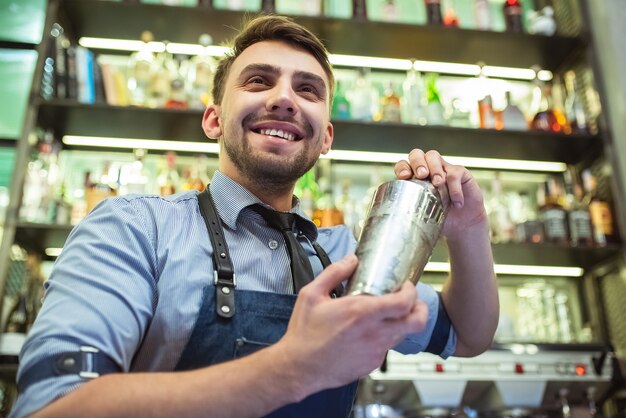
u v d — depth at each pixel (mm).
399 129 2244
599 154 2377
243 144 975
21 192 1925
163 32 2359
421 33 2406
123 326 691
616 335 2266
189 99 2279
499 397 1952
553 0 2797
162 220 890
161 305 792
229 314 800
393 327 526
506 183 2674
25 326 1918
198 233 906
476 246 959
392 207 698
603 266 2338
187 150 2393
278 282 898
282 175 976
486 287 983
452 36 2436
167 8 2229
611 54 2404
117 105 2061
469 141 2357
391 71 2666
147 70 2299
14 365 1759
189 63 2477
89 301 681
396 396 1961
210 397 546
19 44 2518
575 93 2553
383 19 2510
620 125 2312
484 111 2412
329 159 2467
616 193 2250
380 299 520
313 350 530
